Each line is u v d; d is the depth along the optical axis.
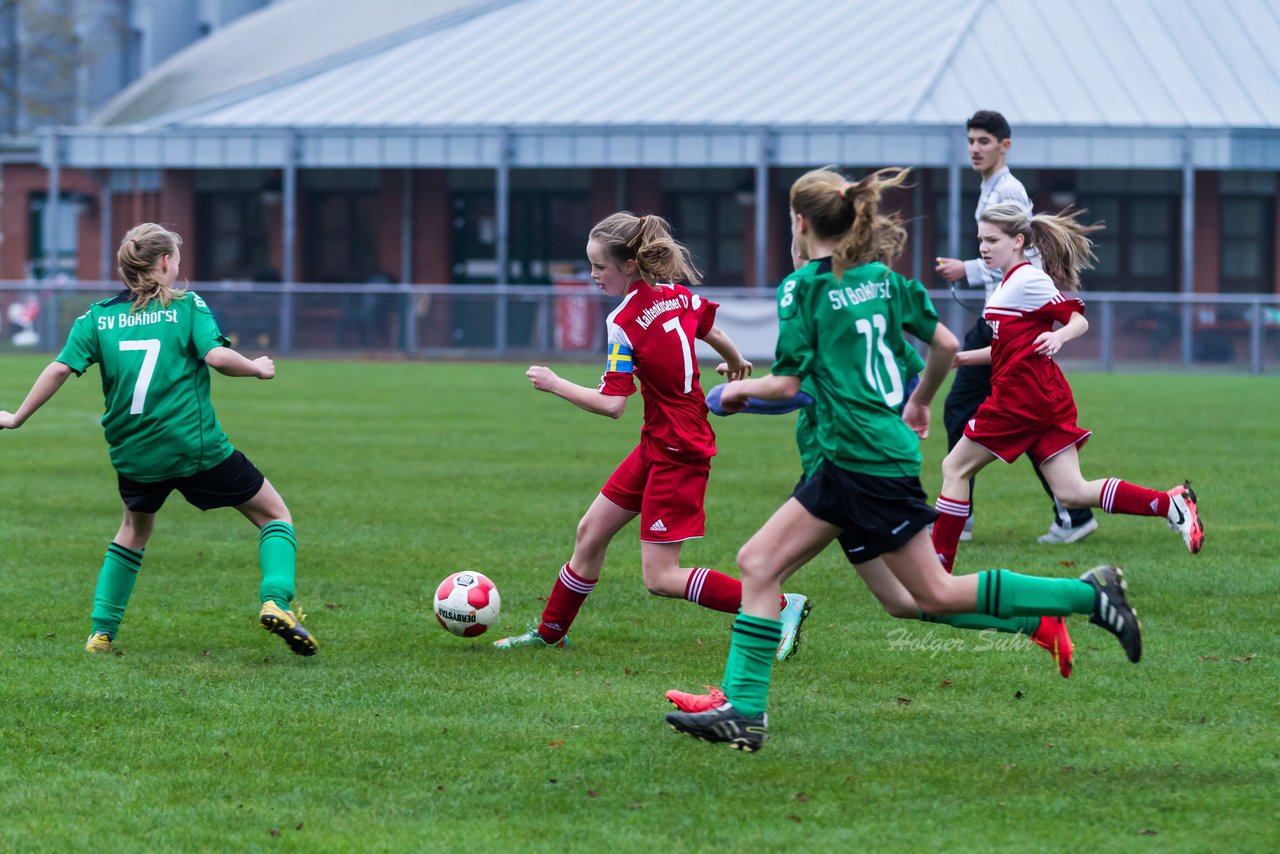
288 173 104.75
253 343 94.12
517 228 115.38
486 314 92.69
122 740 15.91
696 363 18.66
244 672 18.91
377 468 41.12
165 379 19.30
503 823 13.36
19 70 179.88
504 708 17.17
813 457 15.41
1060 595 15.49
